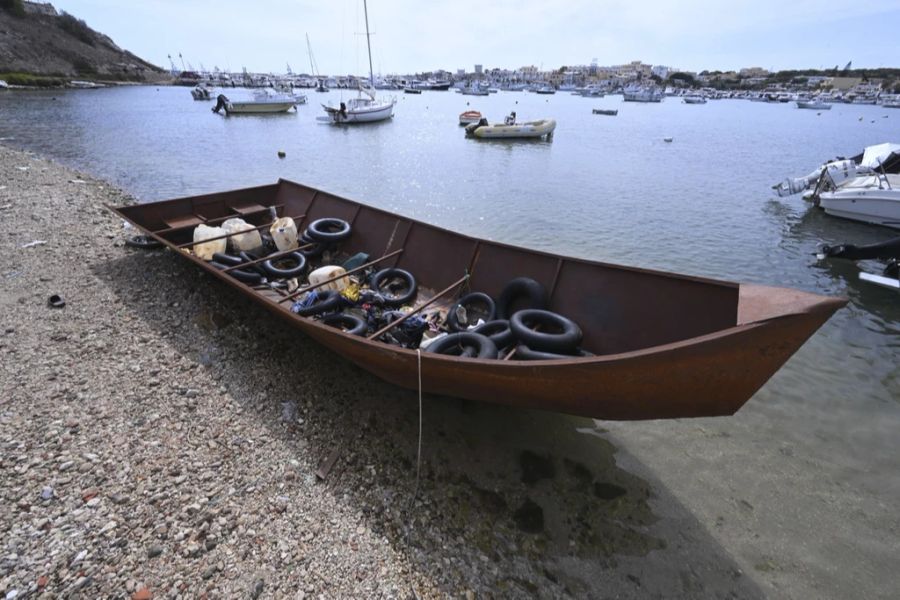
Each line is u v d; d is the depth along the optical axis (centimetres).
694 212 1686
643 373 370
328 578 359
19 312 676
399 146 3297
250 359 625
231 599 333
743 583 394
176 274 839
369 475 465
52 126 3441
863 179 1708
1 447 437
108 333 646
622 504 462
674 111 8788
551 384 411
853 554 423
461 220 1560
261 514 404
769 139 4072
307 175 2200
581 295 616
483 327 596
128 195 1595
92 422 481
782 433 577
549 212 1666
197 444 470
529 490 470
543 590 376
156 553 356
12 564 338
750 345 332
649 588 385
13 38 8706
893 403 643
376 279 761
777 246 1341
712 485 493
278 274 773
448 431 535
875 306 963
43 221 1088
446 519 429
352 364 637
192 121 4309
